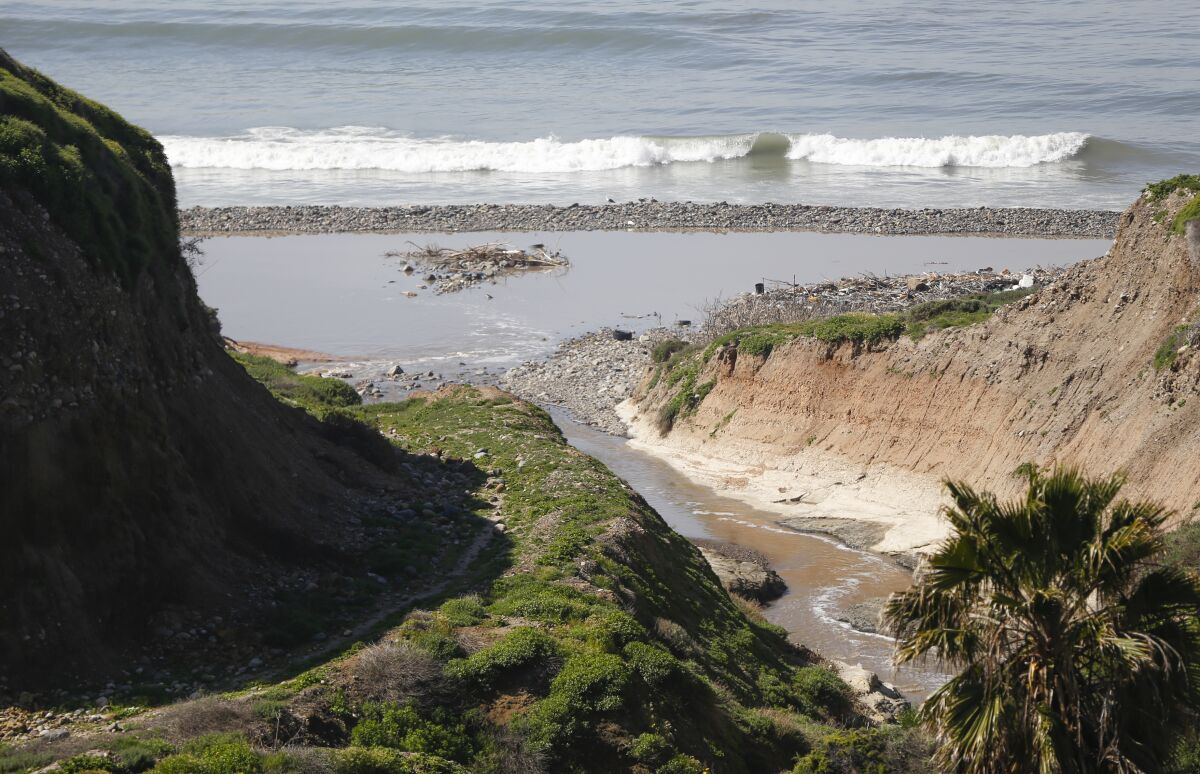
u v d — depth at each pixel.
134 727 27.98
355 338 97.12
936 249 119.38
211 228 131.88
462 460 56.50
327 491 47.03
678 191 150.12
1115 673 23.34
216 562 38.03
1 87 41.19
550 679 32.59
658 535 50.28
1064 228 126.81
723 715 35.53
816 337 74.25
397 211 138.62
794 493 68.38
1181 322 58.06
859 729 38.19
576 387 87.25
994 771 24.16
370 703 30.50
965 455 64.62
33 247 36.91
